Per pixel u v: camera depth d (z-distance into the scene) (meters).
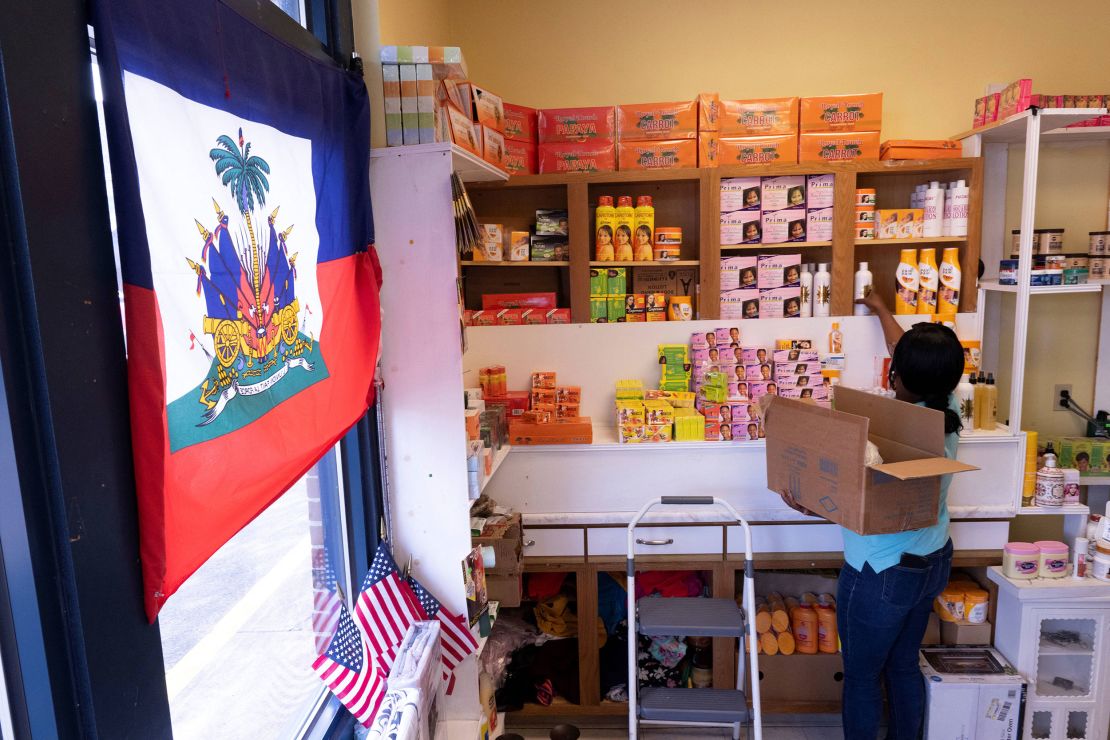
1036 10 3.10
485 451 2.27
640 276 3.26
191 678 1.36
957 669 2.72
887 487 2.17
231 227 1.18
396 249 1.95
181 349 1.03
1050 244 2.77
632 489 2.95
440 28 3.03
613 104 3.30
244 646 1.55
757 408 2.89
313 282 1.50
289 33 1.48
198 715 1.36
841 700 2.93
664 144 2.98
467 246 2.03
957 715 2.67
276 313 1.33
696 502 2.45
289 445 1.32
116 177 0.88
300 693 1.79
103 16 0.88
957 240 2.99
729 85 3.26
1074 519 2.98
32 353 0.81
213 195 1.13
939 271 3.02
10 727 0.85
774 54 3.23
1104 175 3.12
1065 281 2.81
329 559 2.04
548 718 3.05
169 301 1.01
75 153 0.86
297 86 1.44
